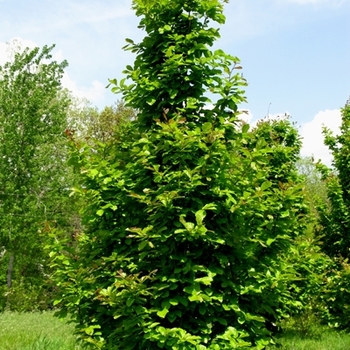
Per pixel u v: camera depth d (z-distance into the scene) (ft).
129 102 17.65
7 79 66.39
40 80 68.39
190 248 15.34
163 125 14.69
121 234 15.78
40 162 65.10
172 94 16.17
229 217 15.70
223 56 16.67
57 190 69.36
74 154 16.63
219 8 17.21
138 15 17.56
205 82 16.94
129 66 17.21
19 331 32.01
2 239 64.85
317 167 44.75
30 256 69.92
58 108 69.77
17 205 64.34
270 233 15.90
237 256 15.55
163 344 13.38
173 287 13.93
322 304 37.76
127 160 17.57
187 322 14.67
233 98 16.55
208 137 14.73
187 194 14.99
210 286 14.76
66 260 16.48
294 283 31.86
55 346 25.09
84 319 16.30
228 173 15.56
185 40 16.74
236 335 14.37
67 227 70.49
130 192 14.60
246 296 16.08
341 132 43.68
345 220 39.91
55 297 16.28
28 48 66.95
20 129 66.03
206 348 13.61
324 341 31.71
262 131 39.86
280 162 36.40
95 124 78.69
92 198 16.52
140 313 13.80
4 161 63.67
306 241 33.12
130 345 14.44
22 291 65.41
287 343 29.71
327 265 38.47
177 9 17.26
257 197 15.57
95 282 15.96
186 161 15.49
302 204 33.71
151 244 13.76
